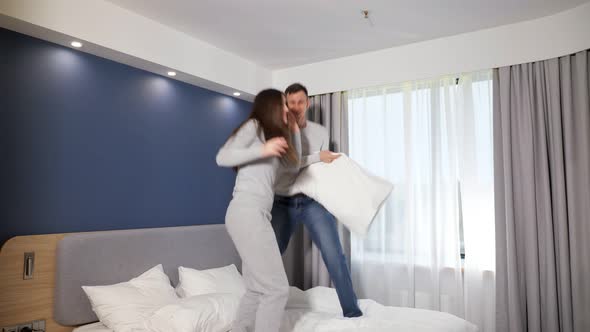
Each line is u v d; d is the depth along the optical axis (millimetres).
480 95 3334
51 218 2572
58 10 2500
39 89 2562
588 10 2873
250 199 1964
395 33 3361
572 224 2857
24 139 2475
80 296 2531
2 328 2273
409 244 3535
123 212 2979
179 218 3406
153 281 2758
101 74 2912
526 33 3123
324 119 4031
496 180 3148
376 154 3812
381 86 3801
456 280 3316
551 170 2992
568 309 2826
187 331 2109
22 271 2371
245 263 1972
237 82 3812
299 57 3902
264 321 1850
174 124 3420
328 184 2793
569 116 2922
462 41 3371
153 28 3072
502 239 3084
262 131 2123
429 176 3535
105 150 2895
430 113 3559
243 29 3258
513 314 2975
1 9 2248
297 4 2863
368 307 2652
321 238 2725
